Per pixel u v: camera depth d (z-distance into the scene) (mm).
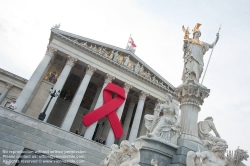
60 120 44469
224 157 7328
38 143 21500
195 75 11203
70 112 34219
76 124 46062
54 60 43750
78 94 36344
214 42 12406
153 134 8867
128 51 44906
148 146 8359
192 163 6758
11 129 20578
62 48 38406
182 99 10953
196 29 12844
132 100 48656
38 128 22094
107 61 41500
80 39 40625
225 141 9281
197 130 10031
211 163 6961
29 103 38438
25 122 21578
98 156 24234
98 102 37375
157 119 10172
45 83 41969
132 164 6410
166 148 8508
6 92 46250
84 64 40344
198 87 10445
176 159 8062
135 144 6891
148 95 43594
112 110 36406
